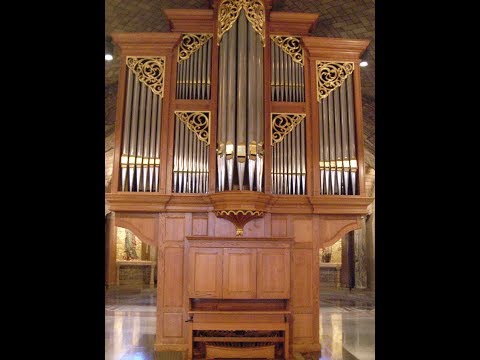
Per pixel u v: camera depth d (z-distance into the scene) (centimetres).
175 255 731
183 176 738
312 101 767
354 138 761
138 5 1021
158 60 764
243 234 732
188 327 675
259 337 669
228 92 740
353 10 1042
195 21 773
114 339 786
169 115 751
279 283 687
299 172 747
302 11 1070
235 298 684
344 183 752
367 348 739
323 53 778
